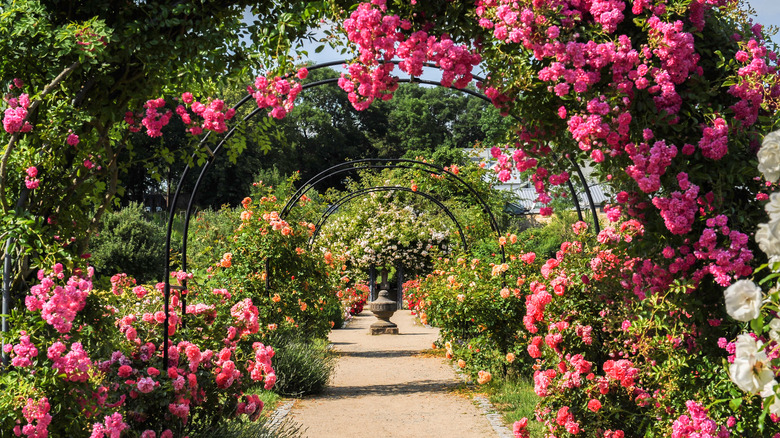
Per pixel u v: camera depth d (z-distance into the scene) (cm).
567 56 329
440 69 364
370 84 343
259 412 499
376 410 668
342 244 1955
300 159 4484
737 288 159
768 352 249
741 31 342
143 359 433
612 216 412
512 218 2011
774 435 289
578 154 373
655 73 324
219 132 398
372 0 333
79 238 339
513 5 329
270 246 895
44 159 315
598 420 430
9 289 303
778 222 145
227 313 530
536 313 497
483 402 695
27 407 281
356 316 2053
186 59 339
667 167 335
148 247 1777
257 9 356
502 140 386
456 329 851
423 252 1920
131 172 3516
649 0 322
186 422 442
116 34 317
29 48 311
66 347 310
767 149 154
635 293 396
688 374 353
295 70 362
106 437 326
